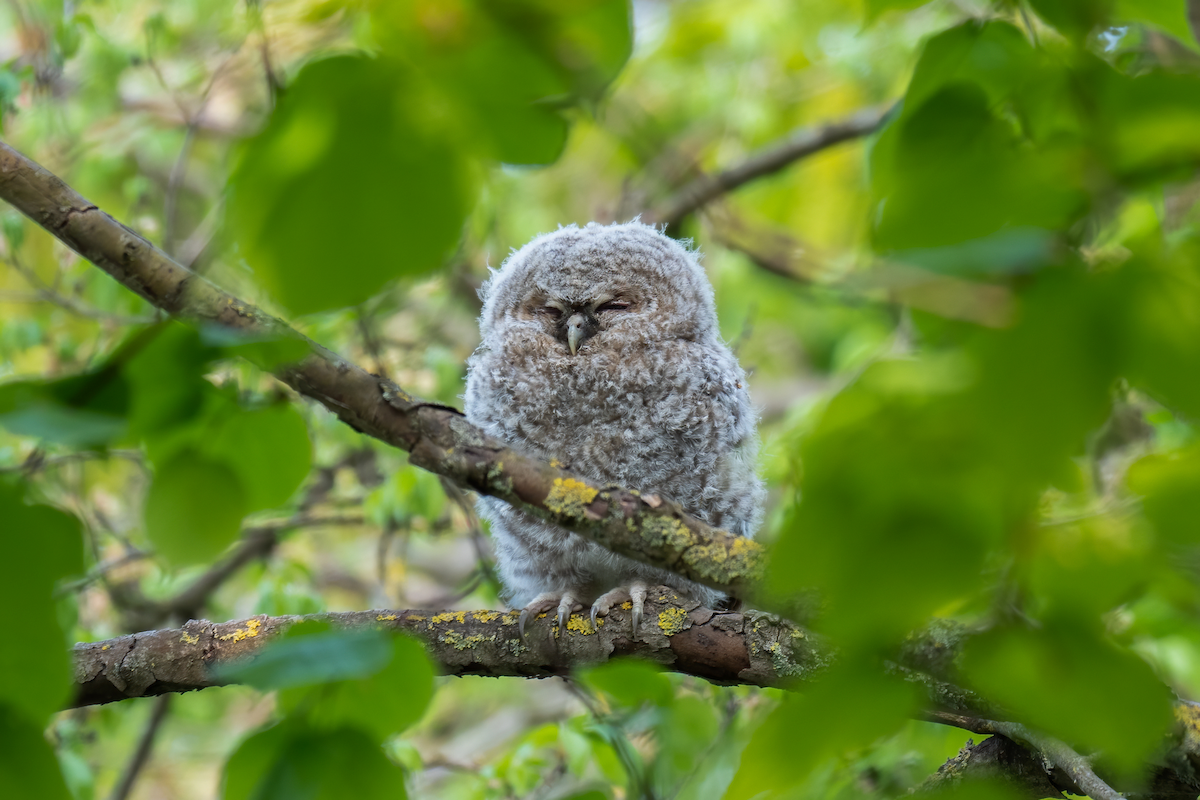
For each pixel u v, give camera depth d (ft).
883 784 21.59
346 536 48.67
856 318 43.24
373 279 6.45
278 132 6.46
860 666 7.63
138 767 36.35
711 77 47.75
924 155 8.87
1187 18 9.25
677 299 28.60
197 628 20.27
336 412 14.14
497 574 30.89
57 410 6.58
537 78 6.93
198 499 8.56
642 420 27.35
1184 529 7.31
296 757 8.07
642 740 28.73
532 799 27.58
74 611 20.33
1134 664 7.21
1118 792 15.03
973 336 6.40
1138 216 12.62
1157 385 6.03
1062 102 8.35
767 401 53.36
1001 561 7.06
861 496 6.70
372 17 6.94
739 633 19.71
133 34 40.57
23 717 7.09
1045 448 6.18
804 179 49.98
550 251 29.40
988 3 10.00
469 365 30.14
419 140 6.50
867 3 10.79
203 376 7.72
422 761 28.02
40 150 40.06
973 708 11.83
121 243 11.28
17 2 36.27
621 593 20.84
